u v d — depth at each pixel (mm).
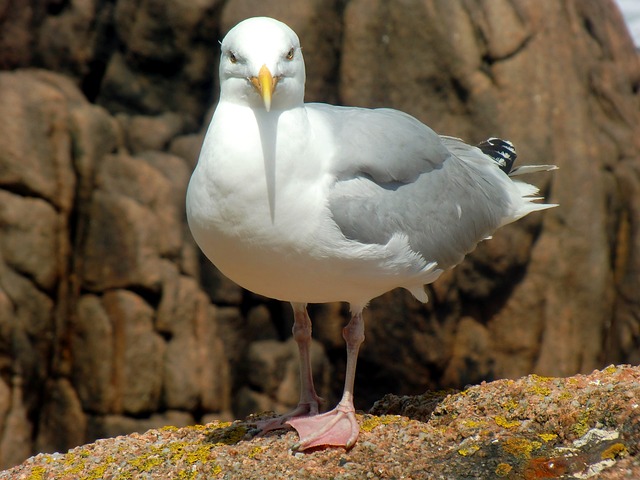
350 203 5582
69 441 12945
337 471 5262
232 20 13766
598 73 14133
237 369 13555
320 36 13602
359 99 13492
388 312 13367
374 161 5824
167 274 12891
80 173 13117
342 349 13750
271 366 13391
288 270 5586
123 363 12703
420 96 13305
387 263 5785
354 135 5852
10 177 12648
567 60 13719
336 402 13969
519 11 13367
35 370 12805
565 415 5312
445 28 13125
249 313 13625
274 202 5336
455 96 13227
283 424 6062
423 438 5559
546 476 4895
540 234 13398
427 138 6367
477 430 5480
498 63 13195
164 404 12883
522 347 13469
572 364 13586
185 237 13219
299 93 5500
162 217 13055
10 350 12531
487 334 13508
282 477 5238
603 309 13766
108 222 12906
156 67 14125
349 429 5742
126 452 5934
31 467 5867
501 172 7293
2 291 12492
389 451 5457
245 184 5312
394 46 13328
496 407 5750
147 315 12820
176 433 6211
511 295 13406
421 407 6094
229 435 6062
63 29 14078
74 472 5707
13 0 13969
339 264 5602
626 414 5156
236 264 5625
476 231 6641
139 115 14094
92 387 12836
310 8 13539
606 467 4844
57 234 12930
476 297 13375
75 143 13148
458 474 5027
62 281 13008
